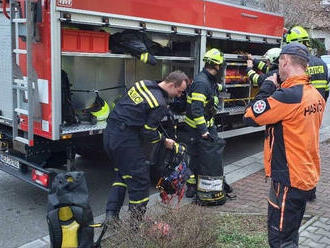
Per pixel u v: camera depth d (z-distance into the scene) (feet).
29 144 14.78
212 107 17.19
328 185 19.02
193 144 16.70
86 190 10.96
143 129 13.35
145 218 10.96
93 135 16.81
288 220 9.81
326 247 12.76
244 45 25.36
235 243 12.79
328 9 96.63
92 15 14.71
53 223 10.50
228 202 16.88
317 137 9.87
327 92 17.28
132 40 16.80
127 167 13.50
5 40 16.10
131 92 13.46
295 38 16.89
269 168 10.01
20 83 14.97
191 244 10.21
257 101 9.80
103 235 12.82
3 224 15.26
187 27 18.56
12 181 19.89
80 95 17.69
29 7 13.87
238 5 22.15
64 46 14.47
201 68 19.72
